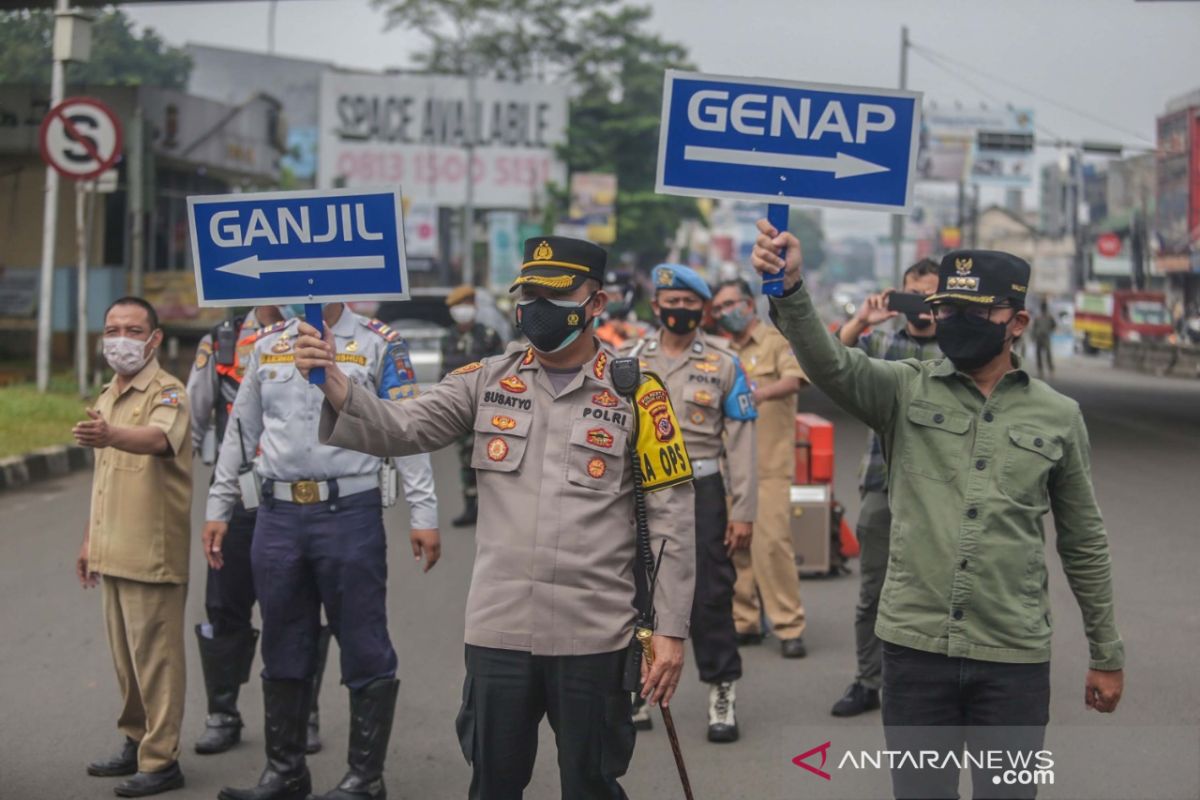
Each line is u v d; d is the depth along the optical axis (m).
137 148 24.27
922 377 3.68
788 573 7.16
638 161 55.09
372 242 3.99
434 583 8.96
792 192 3.80
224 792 4.95
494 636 3.78
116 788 5.15
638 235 53.84
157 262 29.84
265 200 4.01
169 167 30.22
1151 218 49.25
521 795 3.91
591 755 3.80
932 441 3.60
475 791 3.90
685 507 3.84
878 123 3.75
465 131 53.53
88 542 5.26
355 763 5.00
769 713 6.20
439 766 5.54
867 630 6.04
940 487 3.57
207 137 31.08
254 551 5.02
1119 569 8.75
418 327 16.20
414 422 3.86
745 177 3.81
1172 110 46.44
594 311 3.82
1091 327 43.31
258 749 5.73
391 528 11.12
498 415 3.86
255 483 5.03
